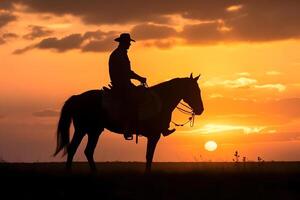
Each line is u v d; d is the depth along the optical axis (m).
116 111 18.27
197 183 14.77
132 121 18.36
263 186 14.63
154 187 14.05
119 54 17.95
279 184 15.17
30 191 13.49
